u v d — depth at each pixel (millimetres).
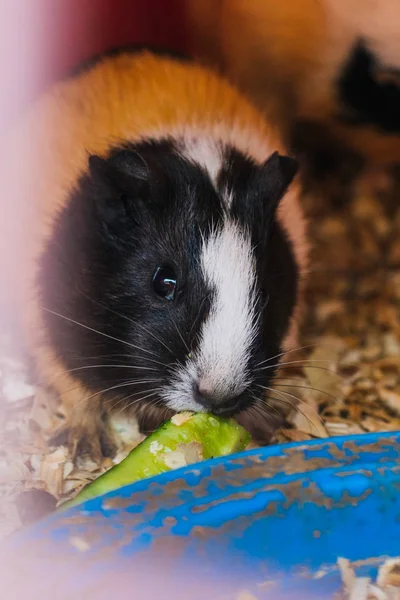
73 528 298
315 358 465
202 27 575
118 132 396
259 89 592
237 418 395
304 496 318
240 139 409
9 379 416
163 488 312
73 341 375
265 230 366
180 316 348
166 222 359
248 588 312
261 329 350
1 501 349
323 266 550
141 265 360
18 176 409
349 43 567
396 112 598
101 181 361
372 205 621
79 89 427
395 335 495
